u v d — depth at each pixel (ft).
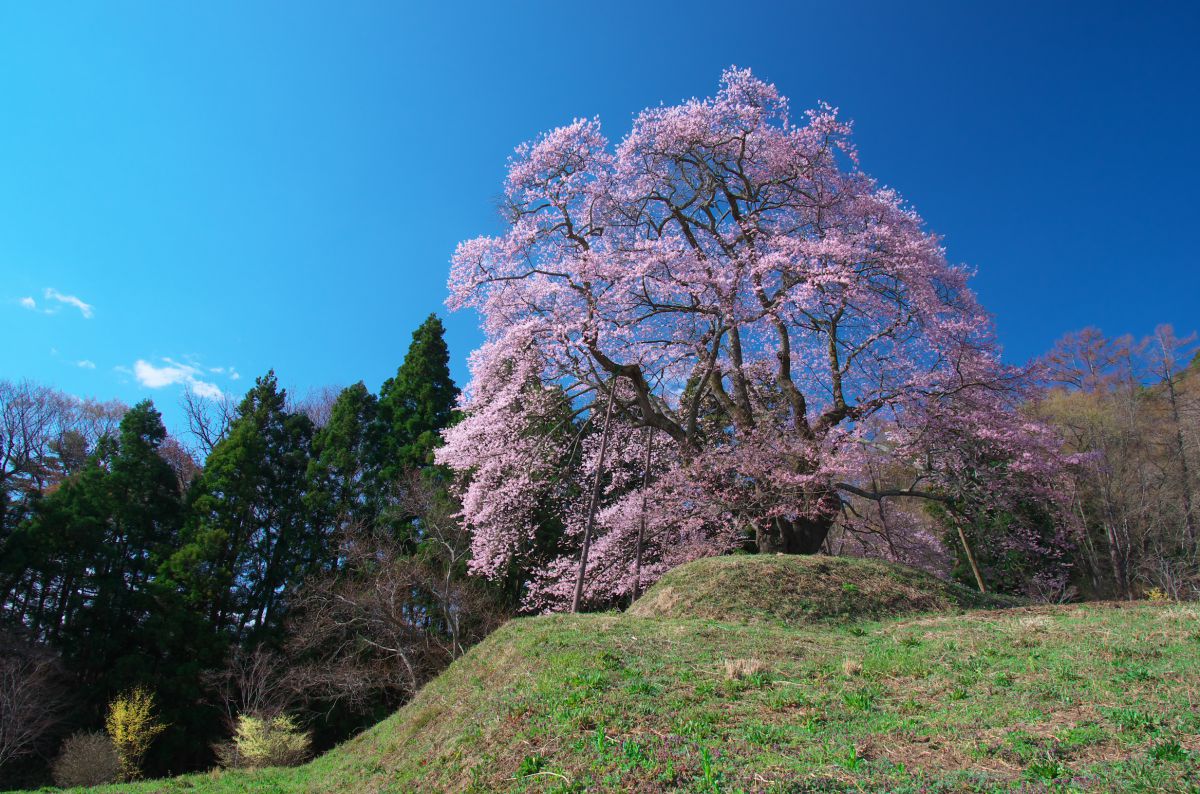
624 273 51.60
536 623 37.19
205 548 80.02
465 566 80.48
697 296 53.16
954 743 16.05
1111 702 17.44
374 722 75.97
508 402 56.03
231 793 33.60
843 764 15.43
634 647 29.30
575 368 55.57
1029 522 59.88
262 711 68.13
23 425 101.30
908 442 55.62
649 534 58.90
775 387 64.90
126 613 78.02
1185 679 18.44
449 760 23.06
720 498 54.44
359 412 100.63
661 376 62.44
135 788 37.96
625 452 68.39
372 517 90.79
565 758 19.16
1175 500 87.25
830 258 50.72
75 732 67.10
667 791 15.71
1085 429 91.04
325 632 73.87
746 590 40.24
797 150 55.88
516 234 54.03
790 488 51.80
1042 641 24.63
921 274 51.96
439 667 74.49
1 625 72.95
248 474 88.12
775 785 14.74
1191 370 120.57
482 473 59.88
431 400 97.96
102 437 95.04
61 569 79.46
